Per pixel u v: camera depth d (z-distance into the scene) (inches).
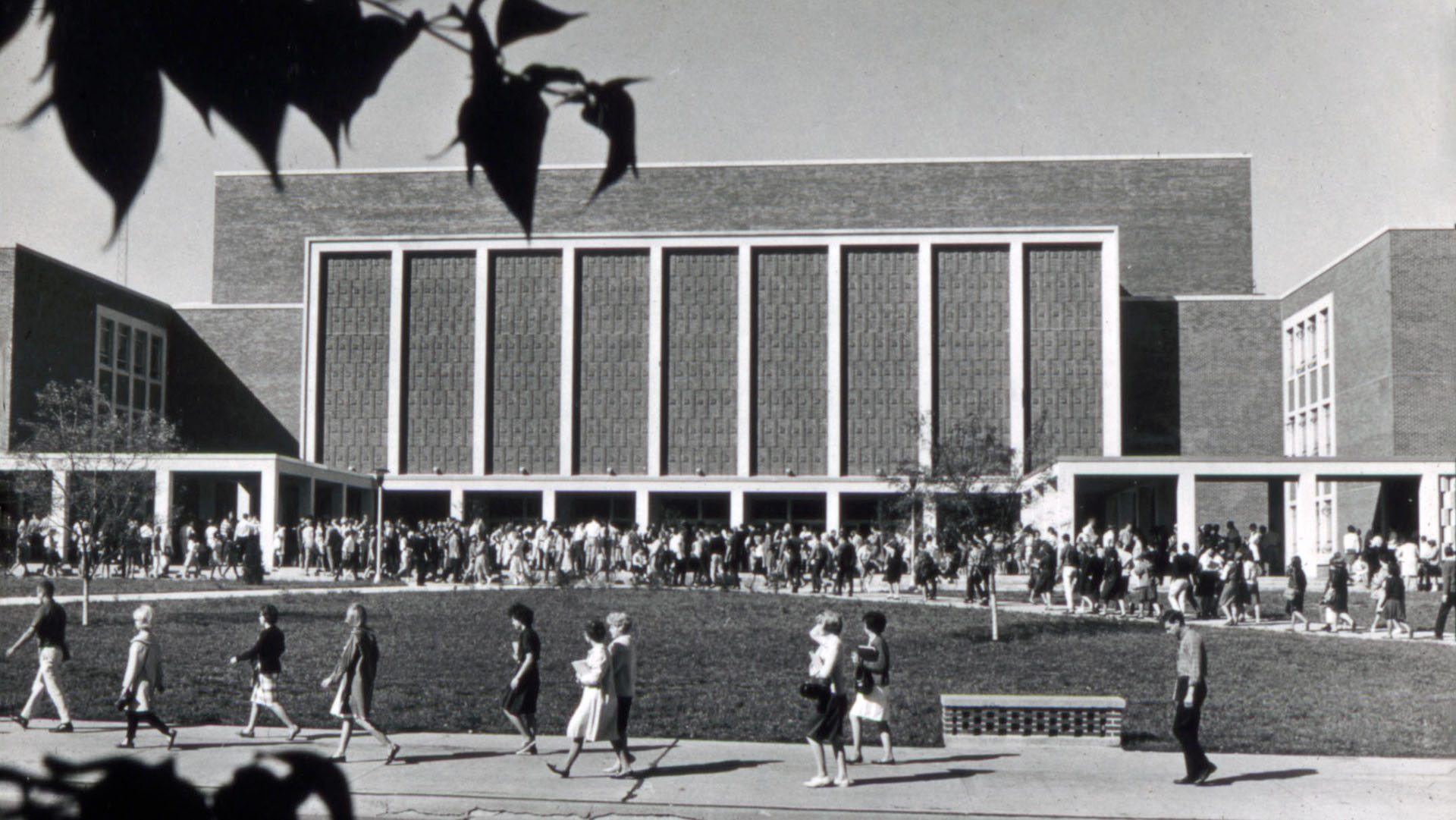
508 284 2743.6
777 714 748.6
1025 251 2706.7
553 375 2726.4
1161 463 1955.0
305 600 1371.8
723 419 2714.1
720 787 541.6
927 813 491.8
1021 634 1107.9
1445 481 1894.7
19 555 1654.8
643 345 2721.5
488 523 2731.3
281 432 2819.9
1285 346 2662.4
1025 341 2687.0
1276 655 997.2
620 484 2664.9
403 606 1311.5
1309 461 1932.8
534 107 71.5
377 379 2733.8
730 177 2942.9
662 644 1040.2
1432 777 566.9
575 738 555.5
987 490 1132.5
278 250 3056.1
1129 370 2760.8
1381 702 794.8
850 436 2701.8
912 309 2714.1
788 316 2728.8
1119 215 3009.4
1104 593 1284.4
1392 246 2015.3
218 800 71.9
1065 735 661.9
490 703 774.5
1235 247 3004.4
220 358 2837.1
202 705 749.3
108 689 791.7
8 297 1116.5
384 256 2746.1
